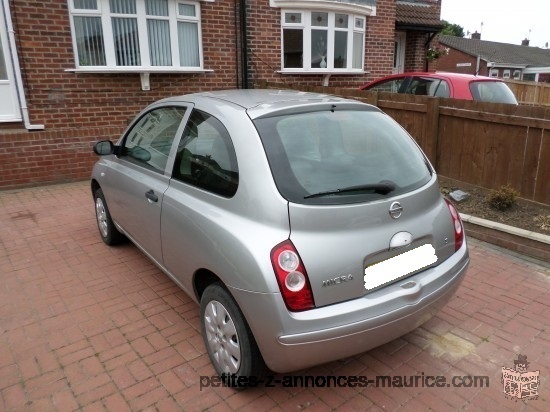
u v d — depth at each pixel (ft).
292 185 8.09
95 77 25.32
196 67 28.37
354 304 8.00
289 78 32.76
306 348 7.70
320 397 8.97
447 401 8.87
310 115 9.60
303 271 7.65
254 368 8.51
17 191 23.86
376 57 36.78
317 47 33.32
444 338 10.87
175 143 11.02
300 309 7.66
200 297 10.22
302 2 31.12
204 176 9.68
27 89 23.68
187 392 9.04
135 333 11.01
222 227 8.54
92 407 8.64
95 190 16.65
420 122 21.84
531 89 49.39
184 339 10.77
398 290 8.50
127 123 26.73
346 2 32.94
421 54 43.93
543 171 17.42
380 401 8.87
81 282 13.64
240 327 8.41
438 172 21.50
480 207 18.29
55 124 24.76
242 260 7.95
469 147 19.97
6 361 9.98
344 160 8.99
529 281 13.66
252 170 8.37
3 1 22.25
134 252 15.83
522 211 17.65
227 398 8.91
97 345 10.54
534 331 11.14
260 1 30.07
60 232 17.85
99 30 24.88
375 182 8.77
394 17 37.09
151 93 27.25
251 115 9.11
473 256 15.42
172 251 10.65
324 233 7.93
